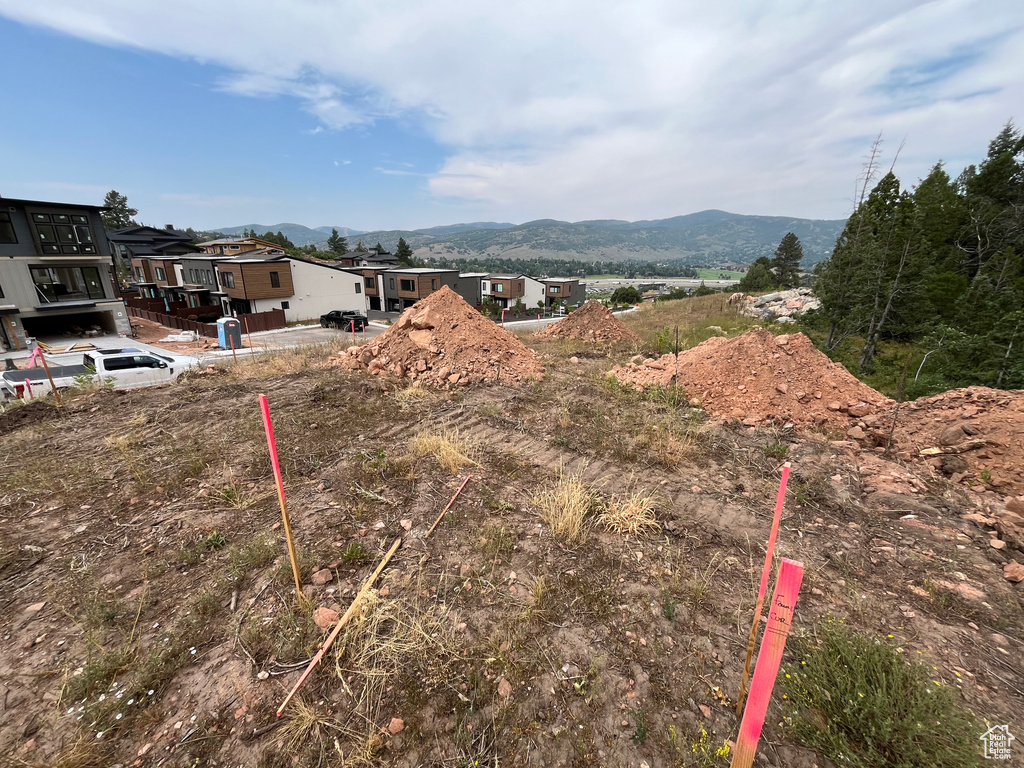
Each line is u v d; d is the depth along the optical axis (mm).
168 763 2035
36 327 21562
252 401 7480
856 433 5832
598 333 14383
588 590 3121
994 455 4625
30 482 4754
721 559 3500
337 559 3396
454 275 38094
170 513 4121
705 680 2447
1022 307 9586
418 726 2203
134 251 39031
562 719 2234
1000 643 2676
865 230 12008
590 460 5234
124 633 2766
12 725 2213
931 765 1840
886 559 3490
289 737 2141
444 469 4922
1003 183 18625
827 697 2193
